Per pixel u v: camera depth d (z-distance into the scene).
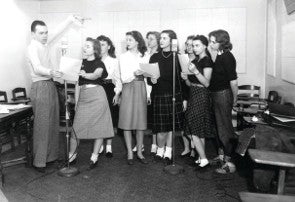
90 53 3.94
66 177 3.77
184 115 4.15
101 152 4.73
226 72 3.59
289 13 4.41
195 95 3.76
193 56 4.36
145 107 4.14
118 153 4.73
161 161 4.30
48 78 4.00
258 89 5.96
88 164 4.25
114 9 6.76
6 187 3.49
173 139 3.97
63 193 3.33
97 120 3.96
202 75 3.61
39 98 3.89
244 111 4.02
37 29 3.94
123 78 4.02
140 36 4.07
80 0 6.90
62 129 6.11
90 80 3.96
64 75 3.59
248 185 3.47
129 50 4.09
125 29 6.75
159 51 4.12
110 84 4.77
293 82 4.19
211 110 3.86
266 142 2.65
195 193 3.30
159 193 3.31
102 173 3.90
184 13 6.48
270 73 5.74
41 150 3.92
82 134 3.99
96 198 3.21
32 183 3.60
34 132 3.92
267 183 2.65
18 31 6.38
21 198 3.21
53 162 4.30
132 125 4.09
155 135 4.61
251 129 2.81
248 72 6.37
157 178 3.72
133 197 3.22
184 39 6.53
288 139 2.65
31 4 6.82
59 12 7.02
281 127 3.00
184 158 4.44
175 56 3.98
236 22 6.32
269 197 2.04
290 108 3.30
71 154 4.17
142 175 3.82
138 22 6.69
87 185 3.54
